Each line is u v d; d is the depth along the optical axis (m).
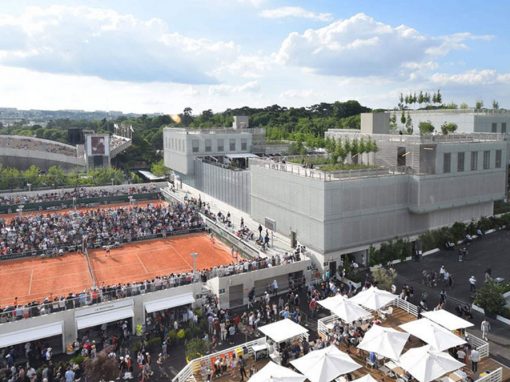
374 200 47.00
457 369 25.83
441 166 50.09
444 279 41.59
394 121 82.06
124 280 47.75
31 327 32.62
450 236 50.56
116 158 137.75
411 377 26.23
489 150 55.22
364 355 30.12
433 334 27.27
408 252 47.69
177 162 93.06
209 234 64.56
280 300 38.59
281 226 52.66
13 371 28.36
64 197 83.25
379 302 32.44
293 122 156.75
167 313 37.28
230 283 39.91
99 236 59.59
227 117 167.00
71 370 28.31
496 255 48.38
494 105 81.69
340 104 168.00
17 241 56.81
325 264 44.72
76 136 153.62
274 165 54.78
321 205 44.34
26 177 94.25
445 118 73.81
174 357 31.73
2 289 45.41
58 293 44.44
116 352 32.31
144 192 90.12
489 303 35.53
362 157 56.91
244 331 33.81
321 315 37.00
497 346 31.22
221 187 73.31
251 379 24.06
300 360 25.64
